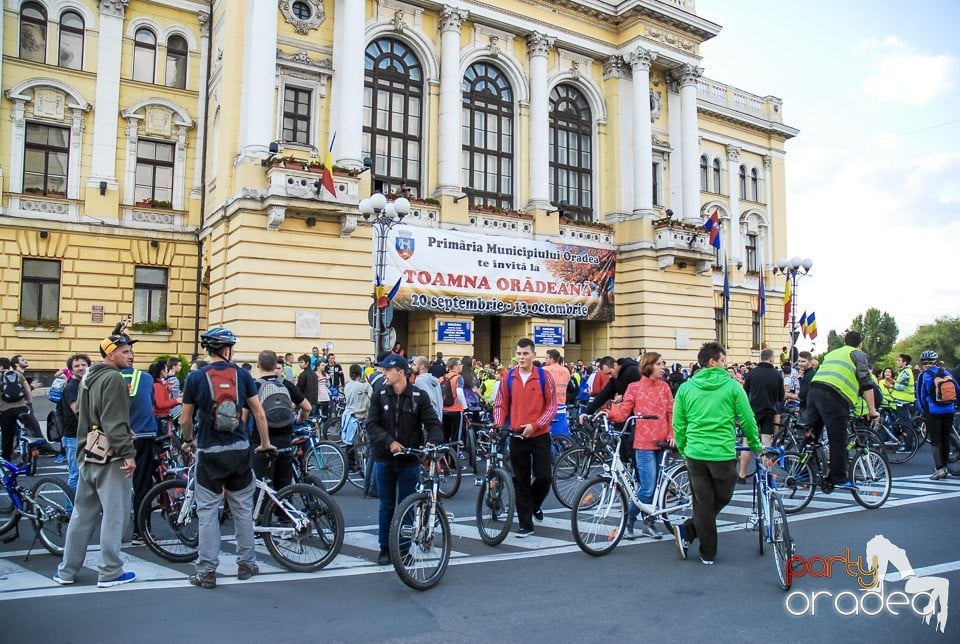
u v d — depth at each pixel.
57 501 8.02
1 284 22.44
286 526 7.36
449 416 13.31
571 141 29.98
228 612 6.00
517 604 6.26
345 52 22.97
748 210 42.47
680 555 7.96
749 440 7.57
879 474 10.77
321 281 21.86
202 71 25.73
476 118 27.53
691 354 30.12
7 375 12.98
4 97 22.73
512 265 26.28
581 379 20.83
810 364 15.32
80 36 24.20
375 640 5.38
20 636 5.39
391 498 7.52
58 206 23.39
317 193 21.36
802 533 8.90
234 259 21.23
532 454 8.97
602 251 29.00
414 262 23.95
